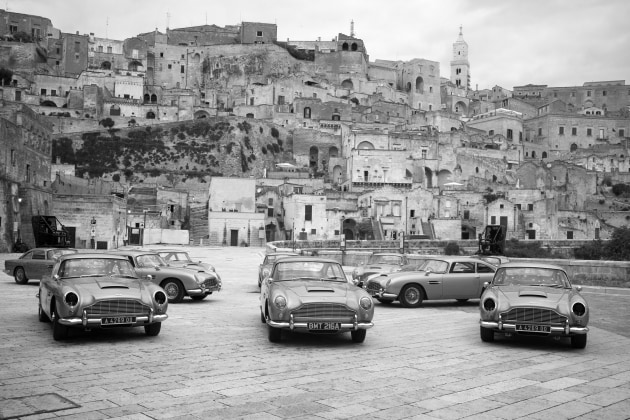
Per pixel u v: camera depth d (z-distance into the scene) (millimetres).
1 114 56688
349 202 91500
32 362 10594
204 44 166375
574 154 142625
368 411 7969
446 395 8828
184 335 13594
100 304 12312
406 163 106188
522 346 12945
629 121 155000
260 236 82438
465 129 146750
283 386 9172
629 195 122500
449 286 20344
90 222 60438
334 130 131750
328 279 14086
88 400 8258
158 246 71688
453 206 89188
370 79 167875
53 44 147125
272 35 166375
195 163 116875
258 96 141500
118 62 145750
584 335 12586
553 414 7977
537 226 90500
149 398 8398
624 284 26859
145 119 123438
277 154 126375
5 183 51031
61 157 109375
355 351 12086
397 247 63094
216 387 9055
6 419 7383
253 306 19594
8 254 48531
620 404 8461
